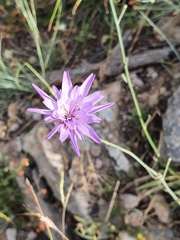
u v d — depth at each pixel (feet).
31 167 0.42
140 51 0.44
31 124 0.44
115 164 0.40
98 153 0.40
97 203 0.39
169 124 0.38
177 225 0.39
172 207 0.39
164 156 0.39
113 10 0.32
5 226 0.41
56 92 0.29
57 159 0.40
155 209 0.39
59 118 0.28
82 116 0.28
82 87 0.29
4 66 0.44
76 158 0.40
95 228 0.39
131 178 0.40
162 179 0.33
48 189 0.41
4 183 0.41
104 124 0.41
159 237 0.38
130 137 0.41
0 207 0.41
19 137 0.43
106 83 0.44
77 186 0.40
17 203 0.41
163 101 0.41
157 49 0.43
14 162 0.42
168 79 0.42
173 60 0.43
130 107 0.42
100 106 0.29
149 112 0.41
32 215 0.41
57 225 0.40
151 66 0.43
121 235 0.38
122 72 0.44
